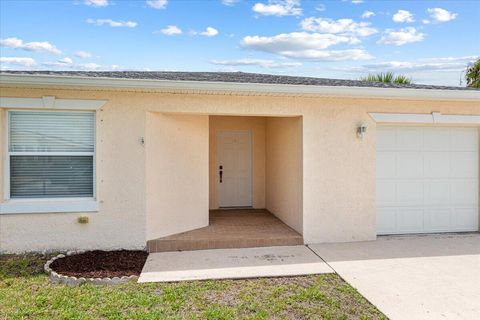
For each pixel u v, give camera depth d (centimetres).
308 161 720
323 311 413
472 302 436
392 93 688
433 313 407
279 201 902
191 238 686
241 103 688
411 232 803
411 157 798
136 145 658
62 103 630
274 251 663
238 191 1084
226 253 649
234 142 1079
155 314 402
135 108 656
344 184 733
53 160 652
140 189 661
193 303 435
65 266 557
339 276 529
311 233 722
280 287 486
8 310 411
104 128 648
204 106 675
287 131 828
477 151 827
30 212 634
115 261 589
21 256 620
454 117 769
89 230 653
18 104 618
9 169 638
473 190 829
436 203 812
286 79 872
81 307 420
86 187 664
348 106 730
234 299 447
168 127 712
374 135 742
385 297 452
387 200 790
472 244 712
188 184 762
